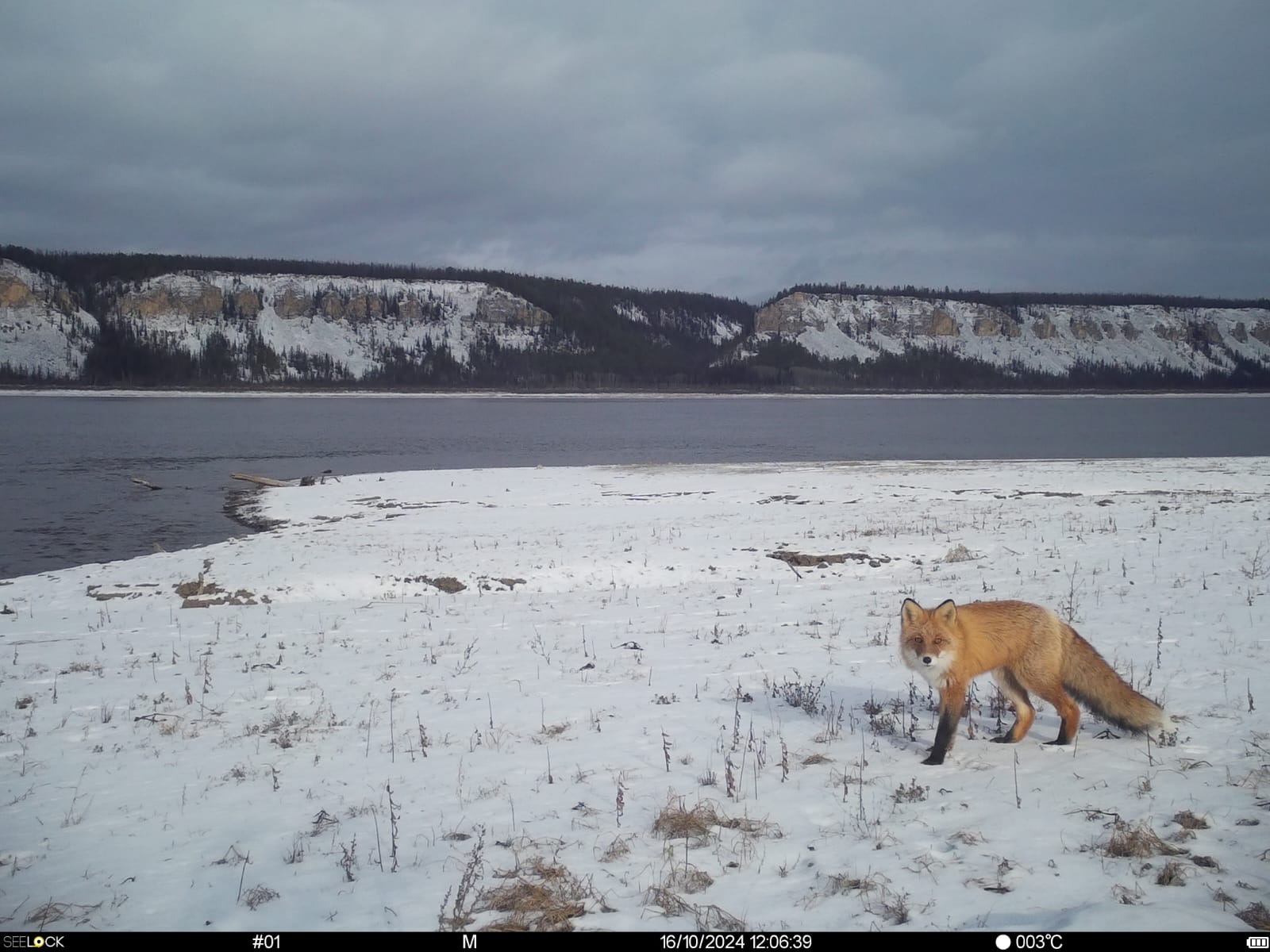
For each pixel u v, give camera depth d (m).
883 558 17.56
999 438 67.38
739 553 18.42
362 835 5.45
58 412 99.69
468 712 8.42
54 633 13.27
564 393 187.25
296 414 102.69
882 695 8.22
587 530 22.20
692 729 7.41
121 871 5.06
